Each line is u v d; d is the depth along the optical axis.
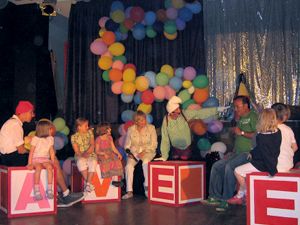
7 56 6.43
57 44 7.45
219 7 6.39
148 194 5.15
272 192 3.52
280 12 6.07
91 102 6.81
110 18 6.20
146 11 6.57
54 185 4.52
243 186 4.19
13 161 4.76
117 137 6.46
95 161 5.18
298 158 5.33
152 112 6.41
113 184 5.27
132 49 6.62
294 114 5.48
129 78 5.97
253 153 3.86
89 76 6.84
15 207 4.35
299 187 3.40
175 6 5.88
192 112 5.71
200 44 6.35
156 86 5.89
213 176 4.85
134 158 5.62
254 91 6.11
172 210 4.64
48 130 4.61
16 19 6.62
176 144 5.56
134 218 4.21
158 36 6.52
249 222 3.61
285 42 6.02
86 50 6.87
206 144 5.74
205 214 4.40
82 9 6.89
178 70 5.93
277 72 6.03
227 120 5.94
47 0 6.16
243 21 6.26
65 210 4.71
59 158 6.55
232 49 6.28
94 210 4.69
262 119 3.76
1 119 6.28
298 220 3.40
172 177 4.89
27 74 6.59
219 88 6.30
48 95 6.97
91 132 5.49
